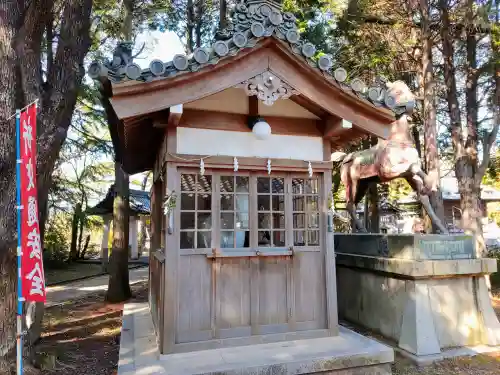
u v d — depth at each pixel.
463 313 5.29
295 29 4.04
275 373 3.62
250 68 3.91
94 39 9.12
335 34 9.32
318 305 4.56
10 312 3.84
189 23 10.41
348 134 4.95
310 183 4.71
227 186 4.38
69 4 4.76
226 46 3.75
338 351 3.99
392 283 5.48
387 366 4.04
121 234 9.35
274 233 4.53
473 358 4.81
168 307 3.96
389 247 5.66
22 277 3.12
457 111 8.97
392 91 6.27
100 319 7.36
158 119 4.10
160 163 4.87
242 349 4.07
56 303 9.06
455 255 5.36
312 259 4.59
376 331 5.78
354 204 7.30
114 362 4.89
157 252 4.92
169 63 3.72
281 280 4.45
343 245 6.95
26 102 4.19
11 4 4.00
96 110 10.05
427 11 8.45
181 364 3.65
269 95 3.97
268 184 4.54
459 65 10.17
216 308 4.17
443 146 12.66
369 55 9.38
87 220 17.72
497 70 8.66
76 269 16.17
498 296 8.45
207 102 4.33
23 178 3.18
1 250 3.81
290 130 4.62
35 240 3.20
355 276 6.45
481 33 8.94
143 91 3.59
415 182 6.05
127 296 9.30
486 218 17.33
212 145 4.30
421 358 4.68
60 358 5.00
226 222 4.34
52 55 6.27
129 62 3.53
